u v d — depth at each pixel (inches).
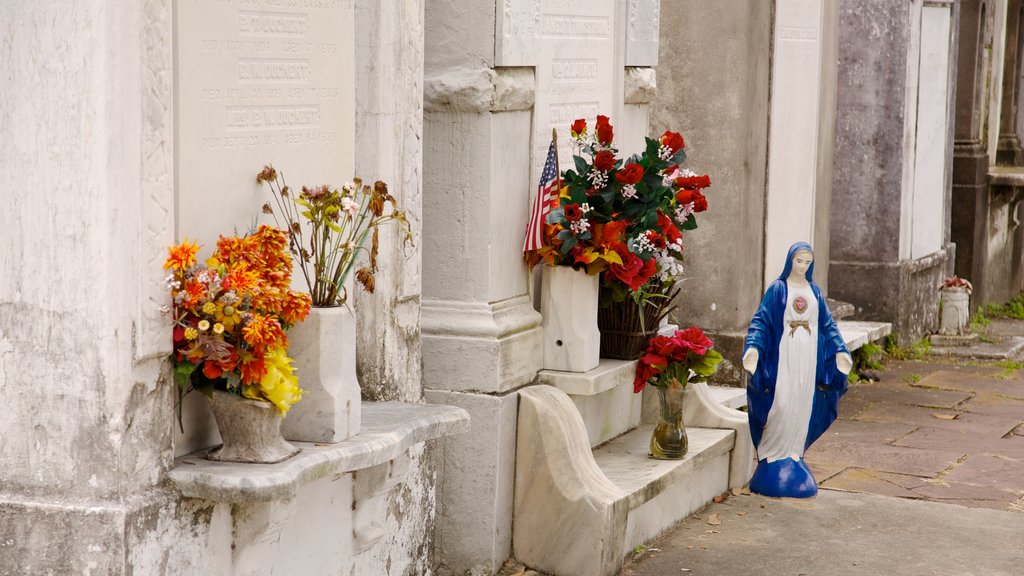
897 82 453.7
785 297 273.7
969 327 503.8
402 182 199.5
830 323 279.1
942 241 514.3
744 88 329.7
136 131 139.8
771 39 346.0
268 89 165.8
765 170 348.5
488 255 226.2
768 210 351.3
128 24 137.8
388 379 200.1
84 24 136.3
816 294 276.1
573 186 240.8
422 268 230.2
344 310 165.5
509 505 229.5
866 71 456.8
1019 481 299.1
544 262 243.9
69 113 137.9
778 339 274.8
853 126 460.4
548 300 242.2
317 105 177.3
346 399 165.9
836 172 464.4
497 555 226.4
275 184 168.7
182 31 148.2
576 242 236.1
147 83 141.2
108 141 137.3
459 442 226.1
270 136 167.0
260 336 143.9
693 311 337.7
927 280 491.5
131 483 142.0
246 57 160.7
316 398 163.3
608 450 262.2
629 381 254.5
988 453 325.7
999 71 597.6
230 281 144.3
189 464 150.6
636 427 286.2
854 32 456.4
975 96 544.4
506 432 226.4
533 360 238.7
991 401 390.0
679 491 258.7
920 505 277.1
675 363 252.2
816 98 386.0
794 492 278.8
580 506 222.7
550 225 237.6
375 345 198.8
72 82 137.4
